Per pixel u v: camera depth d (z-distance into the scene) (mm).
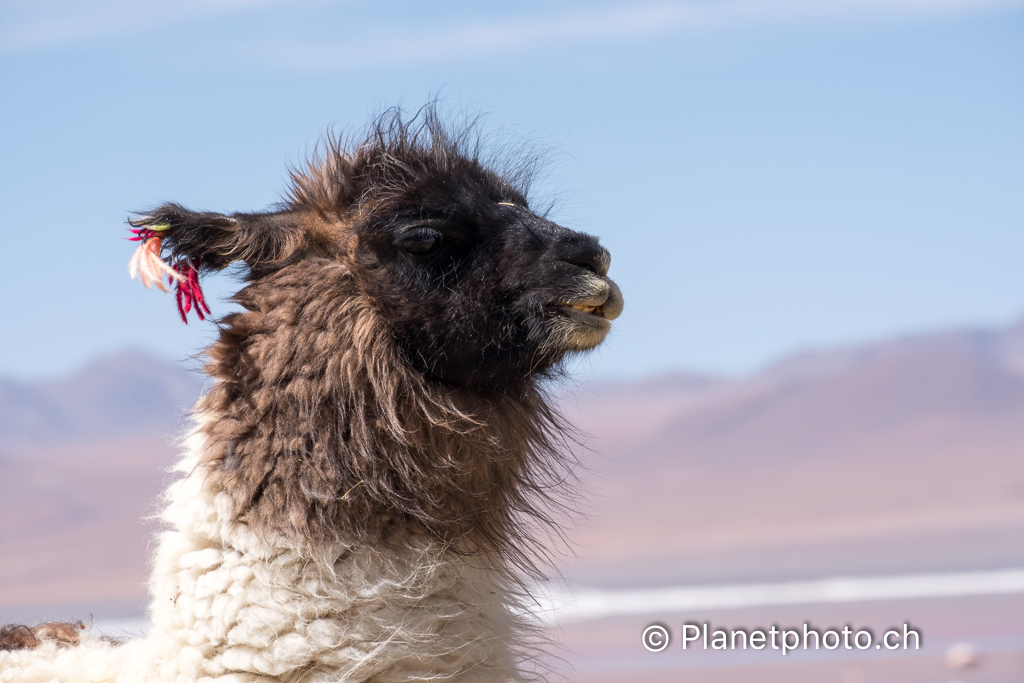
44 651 5355
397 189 5719
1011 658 16234
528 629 5820
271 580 4898
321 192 5848
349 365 5309
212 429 5246
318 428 5172
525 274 5664
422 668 4980
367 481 5129
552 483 6344
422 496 5320
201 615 4875
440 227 5641
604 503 102750
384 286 5531
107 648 5426
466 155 6434
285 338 5293
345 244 5641
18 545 99062
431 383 5645
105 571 80312
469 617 5254
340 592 4902
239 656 4797
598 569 57062
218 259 5598
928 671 15492
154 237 5359
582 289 5676
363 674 4836
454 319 5562
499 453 5824
